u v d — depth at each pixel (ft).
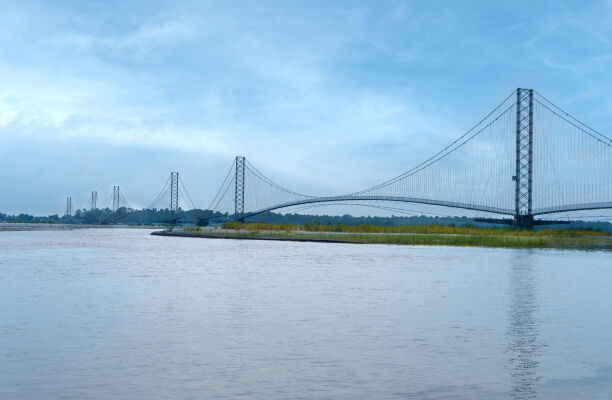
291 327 53.98
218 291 80.02
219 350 45.01
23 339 48.47
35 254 167.02
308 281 93.45
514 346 46.70
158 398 34.01
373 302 70.08
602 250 194.39
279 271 112.27
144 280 94.38
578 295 77.51
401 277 100.63
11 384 36.35
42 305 66.69
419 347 46.24
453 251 187.73
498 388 36.06
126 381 37.04
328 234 339.36
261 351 44.75
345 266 124.98
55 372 38.88
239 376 38.22
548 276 103.09
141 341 47.88
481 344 47.39
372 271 112.98
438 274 106.52
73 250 190.60
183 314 60.75
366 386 36.29
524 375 38.70
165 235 373.61
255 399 33.94
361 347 46.19
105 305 66.85
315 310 63.67
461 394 34.96
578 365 41.14
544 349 45.70
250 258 151.74
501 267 123.24
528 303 69.82
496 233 328.29
